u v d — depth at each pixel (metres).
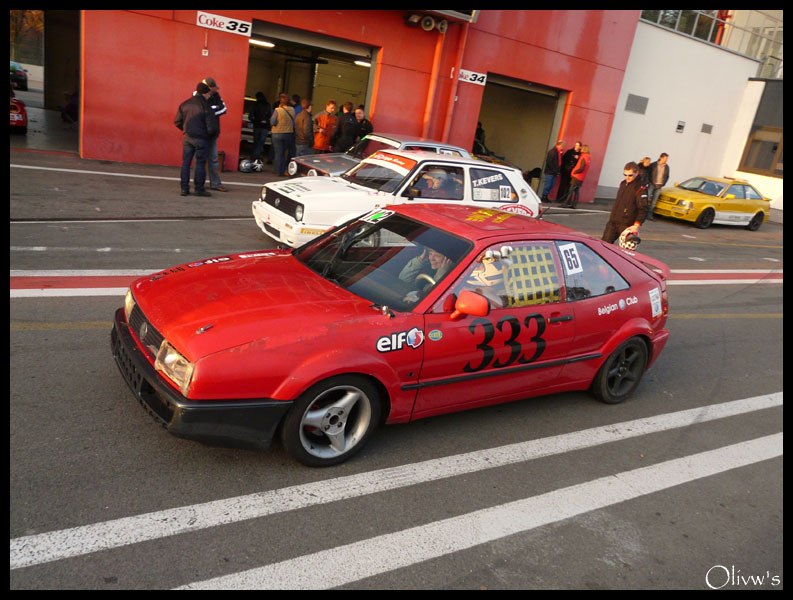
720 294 10.14
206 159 10.98
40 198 8.99
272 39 14.21
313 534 3.11
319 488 3.49
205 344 3.24
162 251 7.50
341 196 7.54
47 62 22.14
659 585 3.14
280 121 14.06
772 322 8.84
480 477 3.87
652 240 14.30
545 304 4.42
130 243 7.62
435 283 3.97
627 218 9.47
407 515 3.38
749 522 3.83
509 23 16.92
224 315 3.48
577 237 4.81
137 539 2.88
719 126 24.50
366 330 3.58
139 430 3.75
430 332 3.80
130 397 4.10
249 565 2.84
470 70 16.84
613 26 18.72
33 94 28.64
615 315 4.89
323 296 3.85
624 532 3.54
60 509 2.99
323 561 2.93
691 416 5.31
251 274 4.11
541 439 4.49
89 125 12.48
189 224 9.02
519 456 4.20
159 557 2.80
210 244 8.13
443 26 15.71
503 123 22.41
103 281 6.21
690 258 12.89
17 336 4.76
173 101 13.13
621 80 19.67
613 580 3.12
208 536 2.98
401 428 4.34
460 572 3.01
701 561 3.38
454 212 4.80
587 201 20.56
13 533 2.79
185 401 3.15
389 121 16.23
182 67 13.03
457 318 3.90
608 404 5.28
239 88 13.81
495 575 3.03
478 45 16.70
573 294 4.62
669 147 23.17
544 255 4.49
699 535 3.62
